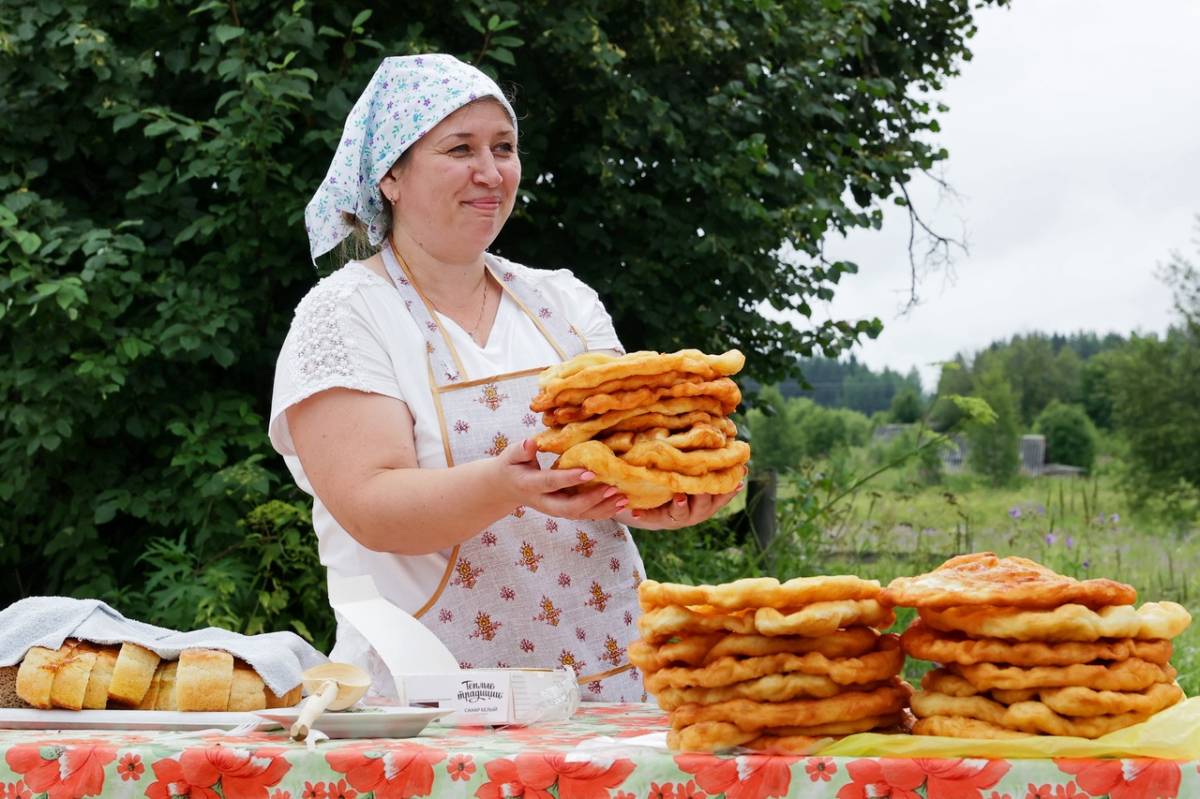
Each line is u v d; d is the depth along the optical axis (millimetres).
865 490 8375
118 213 6605
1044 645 1745
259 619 5930
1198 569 9758
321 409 2627
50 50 6180
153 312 6383
